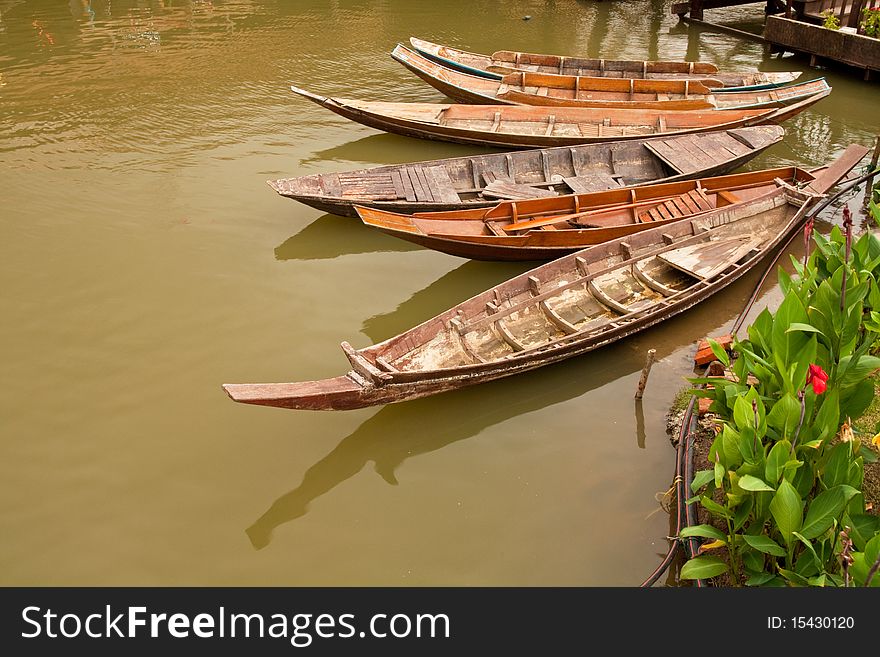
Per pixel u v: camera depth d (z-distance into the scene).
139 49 22.42
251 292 12.09
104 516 8.35
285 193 12.60
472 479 8.95
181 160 16.03
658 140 15.81
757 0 26.09
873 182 14.98
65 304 11.62
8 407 9.72
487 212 12.88
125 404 9.83
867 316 8.77
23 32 23.52
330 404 8.69
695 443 8.75
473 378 9.57
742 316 11.07
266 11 26.45
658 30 25.67
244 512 8.48
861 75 21.17
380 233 13.77
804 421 6.77
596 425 9.70
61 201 14.34
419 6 27.53
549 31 25.28
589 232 12.37
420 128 16.50
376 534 8.24
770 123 16.89
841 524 6.18
